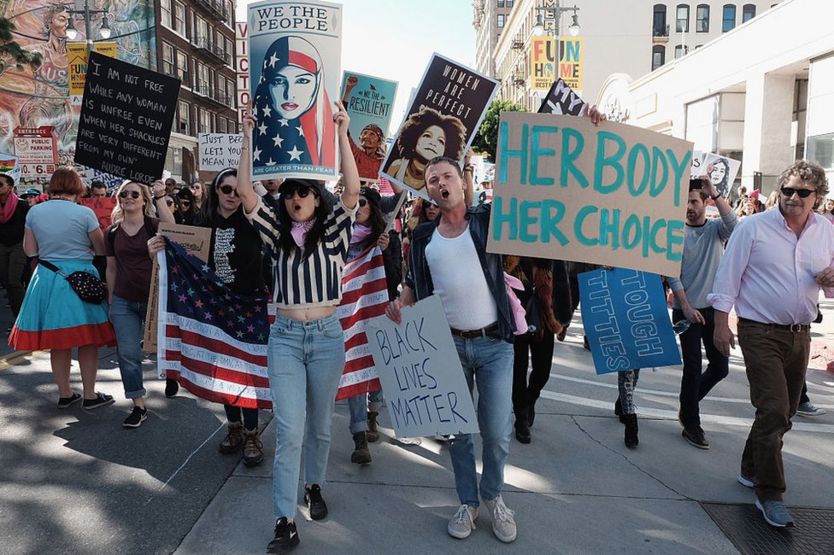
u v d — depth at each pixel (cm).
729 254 387
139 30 3616
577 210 362
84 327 517
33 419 513
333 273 346
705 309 492
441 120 518
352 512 367
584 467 439
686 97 2730
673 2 4788
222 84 4750
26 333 505
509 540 337
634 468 439
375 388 439
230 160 927
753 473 402
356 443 438
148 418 516
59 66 3378
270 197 383
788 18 1964
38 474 409
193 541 332
